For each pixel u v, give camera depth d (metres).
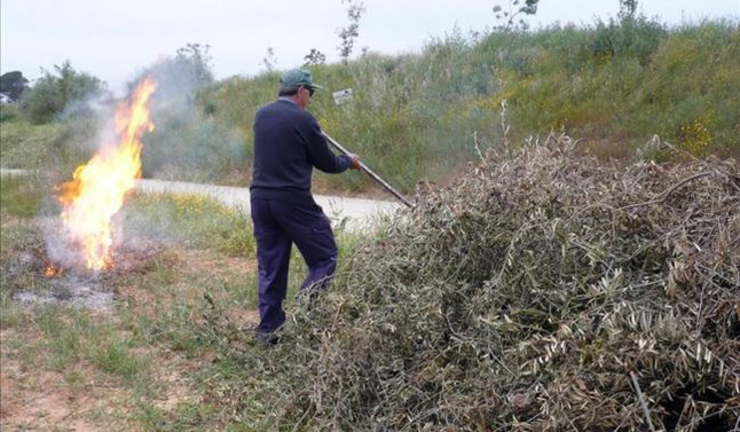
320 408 3.89
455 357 3.79
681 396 3.23
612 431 3.13
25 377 4.80
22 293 6.48
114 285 6.70
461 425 3.44
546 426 3.14
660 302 3.35
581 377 3.18
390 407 3.80
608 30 14.72
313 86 5.27
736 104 11.25
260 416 4.17
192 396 4.53
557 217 3.91
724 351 3.14
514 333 3.65
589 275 3.62
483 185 4.30
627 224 3.72
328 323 4.50
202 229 8.73
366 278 4.58
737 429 2.98
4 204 11.12
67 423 4.23
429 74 16.31
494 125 12.77
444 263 4.23
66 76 26.78
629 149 10.95
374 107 15.43
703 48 13.48
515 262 3.82
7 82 37.44
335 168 5.30
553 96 13.38
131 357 5.03
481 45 17.80
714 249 3.47
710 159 4.36
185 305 5.81
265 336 5.03
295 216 5.07
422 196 4.78
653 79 12.66
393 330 3.95
